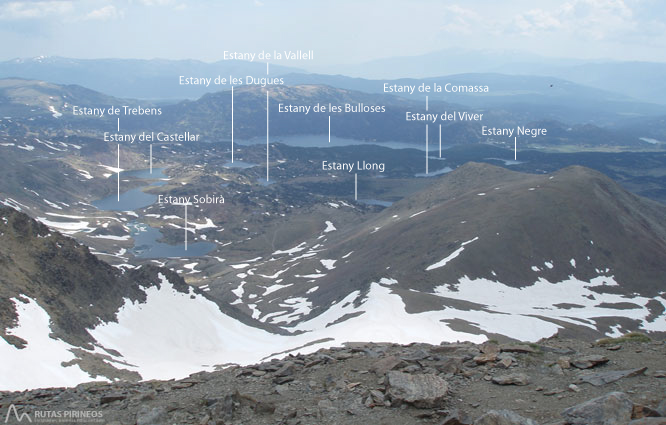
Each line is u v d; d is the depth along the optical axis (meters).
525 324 123.56
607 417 14.51
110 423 19.41
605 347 22.22
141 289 124.88
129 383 27.38
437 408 17.25
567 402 16.53
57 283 104.25
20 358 70.31
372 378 20.88
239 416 18.42
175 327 114.62
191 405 20.38
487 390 18.33
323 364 24.17
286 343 109.38
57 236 116.69
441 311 127.69
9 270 96.88
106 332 101.00
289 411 18.25
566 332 122.12
